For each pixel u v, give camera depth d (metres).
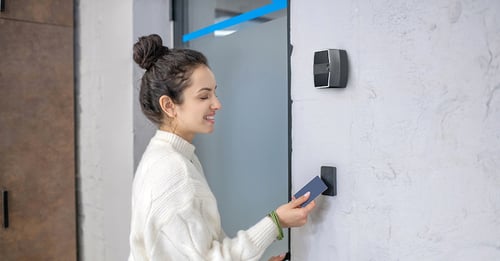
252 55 1.60
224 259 1.01
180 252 1.01
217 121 1.83
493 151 0.84
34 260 2.27
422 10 0.96
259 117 1.58
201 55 1.14
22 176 2.22
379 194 1.06
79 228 2.45
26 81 2.22
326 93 1.18
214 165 1.85
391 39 1.02
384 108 1.04
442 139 0.93
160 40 1.15
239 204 1.71
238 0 1.67
